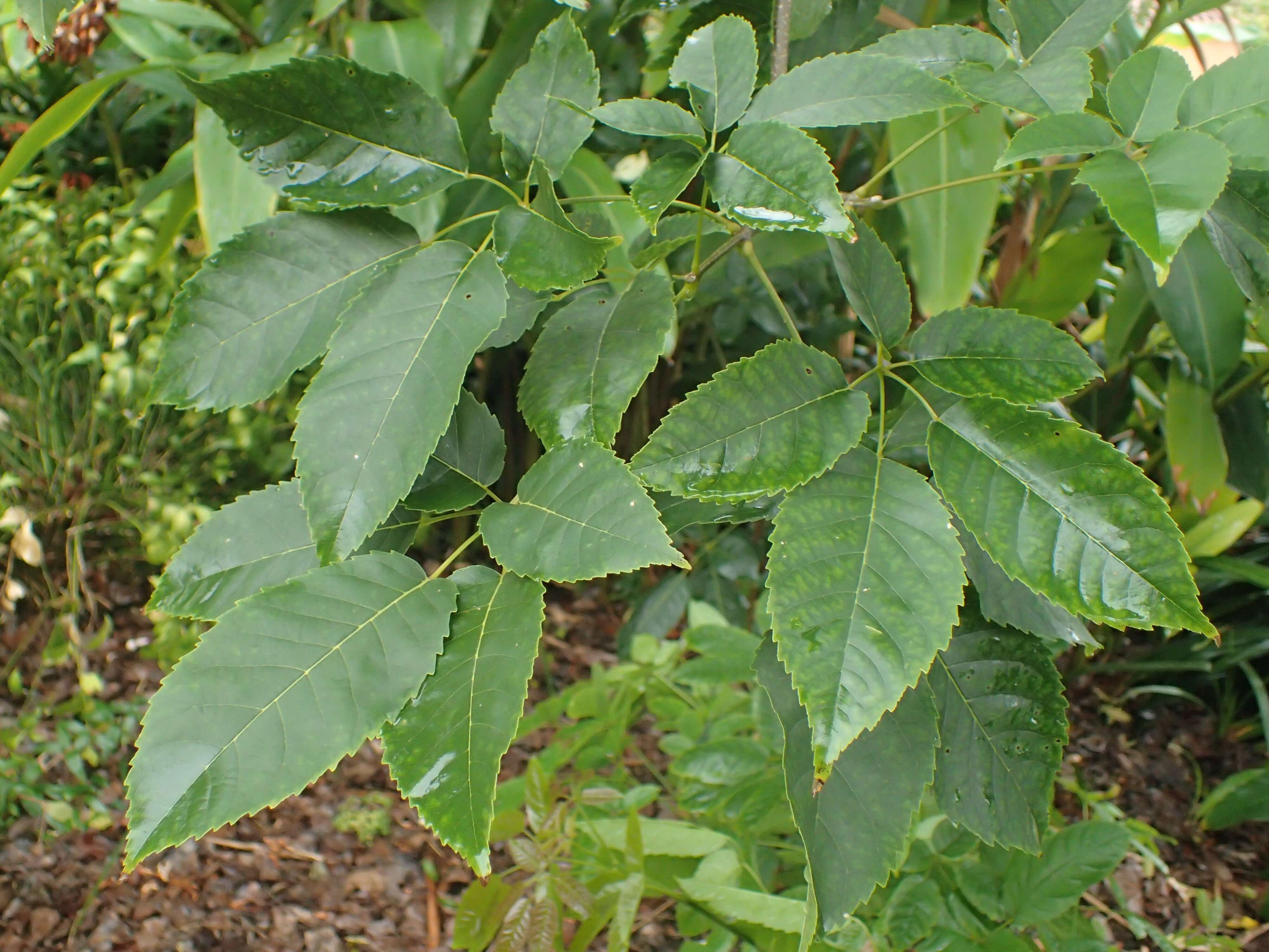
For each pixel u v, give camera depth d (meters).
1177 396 1.82
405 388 0.52
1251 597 2.15
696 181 1.01
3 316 2.20
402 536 0.57
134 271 2.16
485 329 0.53
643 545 0.51
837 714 0.49
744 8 0.82
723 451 0.53
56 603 2.17
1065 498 0.52
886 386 0.60
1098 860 1.07
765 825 1.25
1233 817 1.95
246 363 0.54
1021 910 1.08
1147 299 1.82
